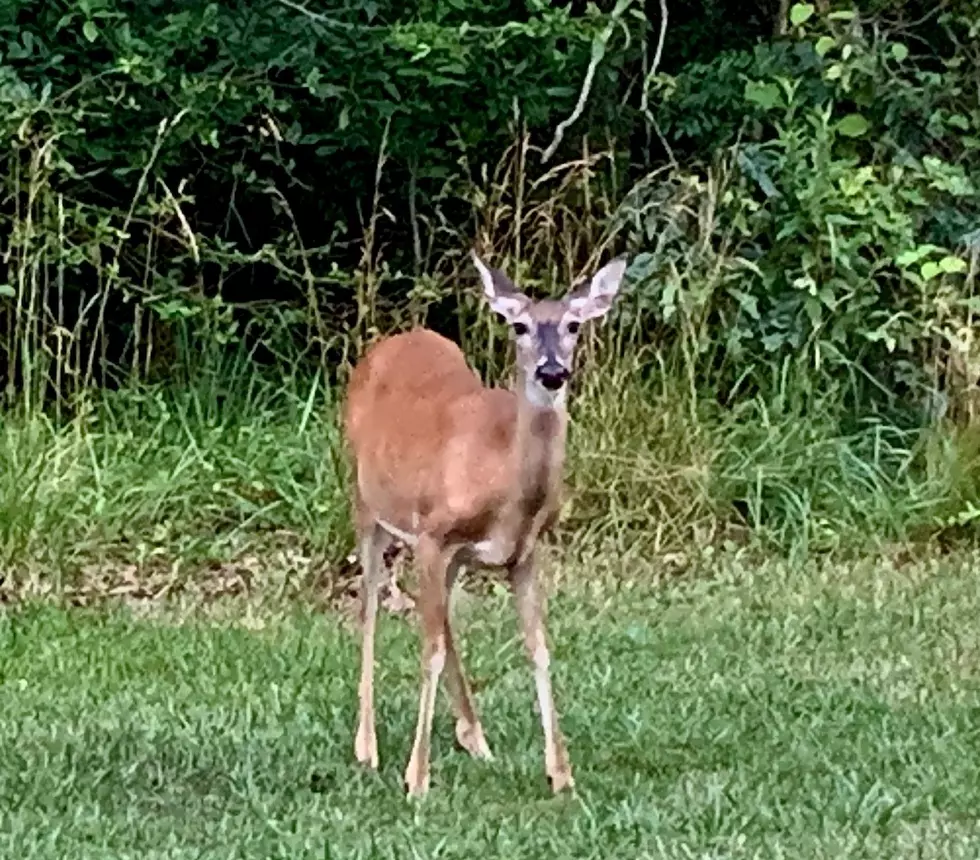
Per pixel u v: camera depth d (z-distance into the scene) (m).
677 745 7.44
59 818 6.54
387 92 11.87
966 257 11.97
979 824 6.54
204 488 10.88
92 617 9.57
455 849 6.24
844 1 12.50
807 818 6.57
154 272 11.88
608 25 11.94
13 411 11.02
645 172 12.80
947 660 8.78
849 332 11.84
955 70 12.42
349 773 7.12
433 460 6.93
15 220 11.15
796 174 11.66
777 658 8.80
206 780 7.00
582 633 9.24
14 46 11.52
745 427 11.35
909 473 11.42
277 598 10.02
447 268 12.61
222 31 11.74
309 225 13.15
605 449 10.97
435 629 6.92
